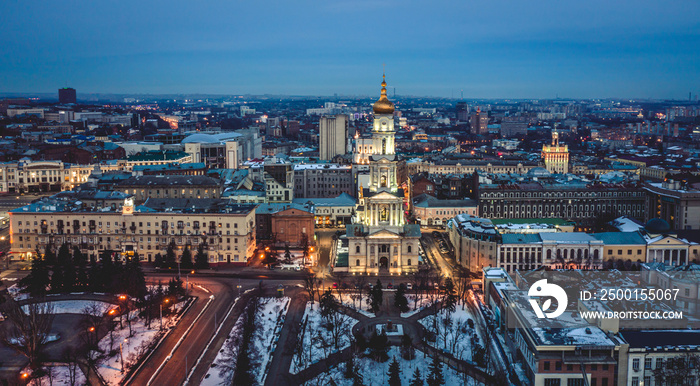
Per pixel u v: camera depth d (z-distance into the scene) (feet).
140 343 605.31
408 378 538.47
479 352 568.41
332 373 548.31
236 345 593.42
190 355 581.53
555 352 500.33
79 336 619.26
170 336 626.23
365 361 571.69
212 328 646.33
